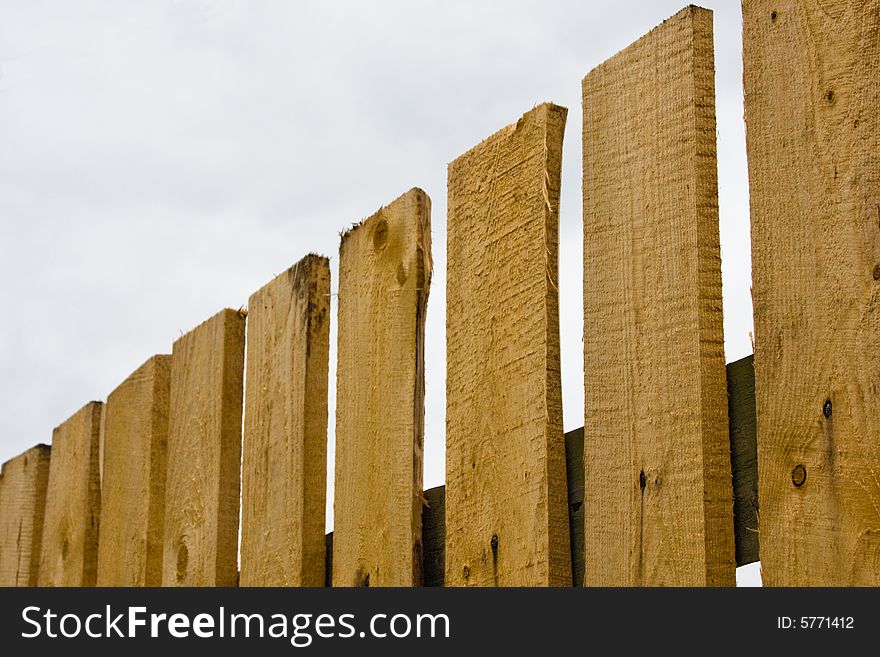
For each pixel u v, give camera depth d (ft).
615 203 6.44
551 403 6.70
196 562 9.92
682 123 6.08
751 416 5.72
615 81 6.56
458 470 7.36
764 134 5.61
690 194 5.98
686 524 5.76
